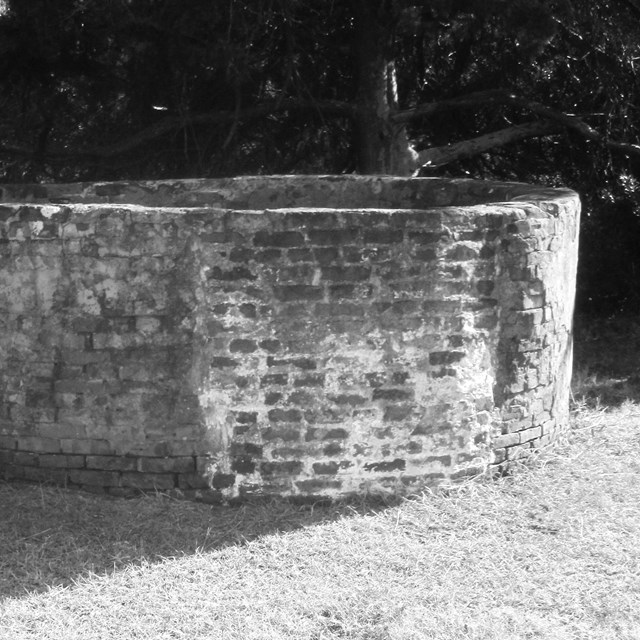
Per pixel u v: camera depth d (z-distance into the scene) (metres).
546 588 4.64
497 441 5.68
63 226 5.18
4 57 10.79
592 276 11.72
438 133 12.77
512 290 5.60
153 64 10.98
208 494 5.25
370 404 5.29
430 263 5.29
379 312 5.24
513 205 5.71
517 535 5.11
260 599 4.46
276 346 5.19
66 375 5.27
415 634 4.18
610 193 11.88
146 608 4.37
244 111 11.23
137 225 5.13
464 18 10.81
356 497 5.32
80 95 11.55
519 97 11.55
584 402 7.40
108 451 5.29
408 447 5.38
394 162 11.29
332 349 5.22
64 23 10.51
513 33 10.22
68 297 5.22
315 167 12.48
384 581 4.63
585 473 5.85
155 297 5.16
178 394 5.21
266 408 5.22
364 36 11.14
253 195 7.48
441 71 12.72
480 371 5.53
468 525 5.17
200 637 4.17
